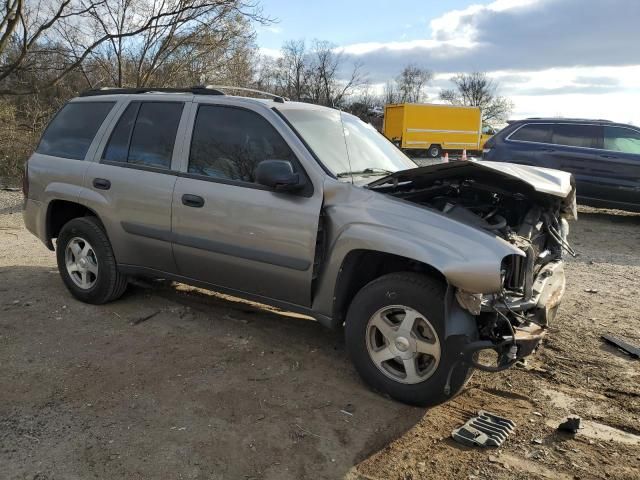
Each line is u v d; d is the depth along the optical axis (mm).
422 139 34406
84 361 3998
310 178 3801
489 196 4148
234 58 18266
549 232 4215
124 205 4719
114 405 3408
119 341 4371
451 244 3217
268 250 3914
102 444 3008
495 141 11453
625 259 7715
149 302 5293
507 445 3115
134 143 4805
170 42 16781
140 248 4723
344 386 3738
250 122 4180
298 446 3049
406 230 3385
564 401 3621
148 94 4902
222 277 4301
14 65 15836
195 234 4289
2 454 2895
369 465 2910
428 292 3326
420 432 3225
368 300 3545
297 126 4094
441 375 3299
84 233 5039
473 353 3160
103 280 5004
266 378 3814
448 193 4109
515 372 4031
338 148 4215
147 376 3793
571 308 5461
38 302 5215
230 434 3137
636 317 5203
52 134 5531
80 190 5027
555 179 4055
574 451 3064
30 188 5480
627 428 3303
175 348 4266
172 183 4418
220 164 4238
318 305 3834
